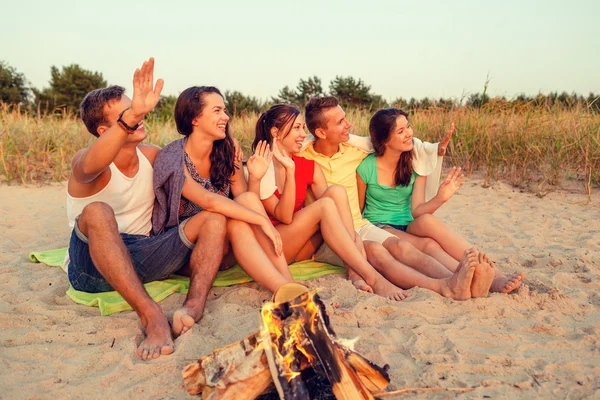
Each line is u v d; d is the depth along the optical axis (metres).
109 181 3.01
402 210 3.97
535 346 2.57
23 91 16.64
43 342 2.66
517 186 6.77
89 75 18.77
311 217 3.36
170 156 3.14
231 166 3.35
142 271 3.14
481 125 7.68
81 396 2.21
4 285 3.47
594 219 5.27
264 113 3.68
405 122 3.69
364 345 2.58
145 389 2.24
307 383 2.09
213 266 2.95
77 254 2.94
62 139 8.41
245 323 2.78
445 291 3.13
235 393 1.99
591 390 2.20
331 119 3.69
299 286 2.13
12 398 2.18
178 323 2.68
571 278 3.53
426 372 2.33
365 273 3.28
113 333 2.71
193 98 3.15
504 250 4.30
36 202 6.23
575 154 6.95
